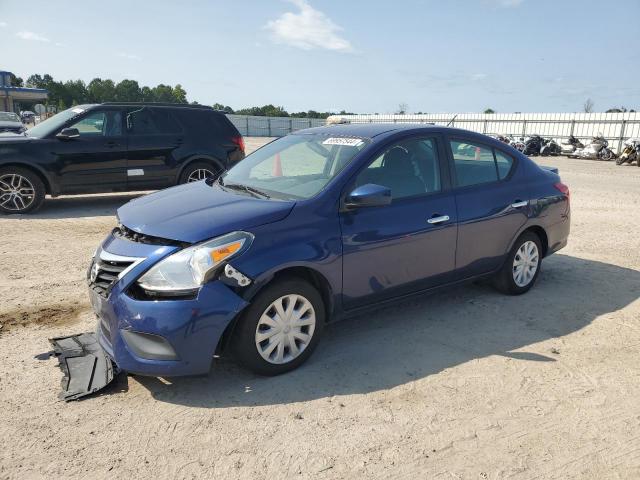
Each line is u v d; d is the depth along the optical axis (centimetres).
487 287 546
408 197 417
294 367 363
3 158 824
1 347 388
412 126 452
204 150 966
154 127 930
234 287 322
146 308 310
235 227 333
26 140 844
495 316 469
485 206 462
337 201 374
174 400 326
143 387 339
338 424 304
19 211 860
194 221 338
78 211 906
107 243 354
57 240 697
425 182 432
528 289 530
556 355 396
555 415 318
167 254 320
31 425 296
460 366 376
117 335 322
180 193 414
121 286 321
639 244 754
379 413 316
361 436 293
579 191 1338
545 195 518
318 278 368
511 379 359
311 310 362
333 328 440
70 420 302
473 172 470
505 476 265
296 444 286
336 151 419
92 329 422
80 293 501
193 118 968
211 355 321
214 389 339
